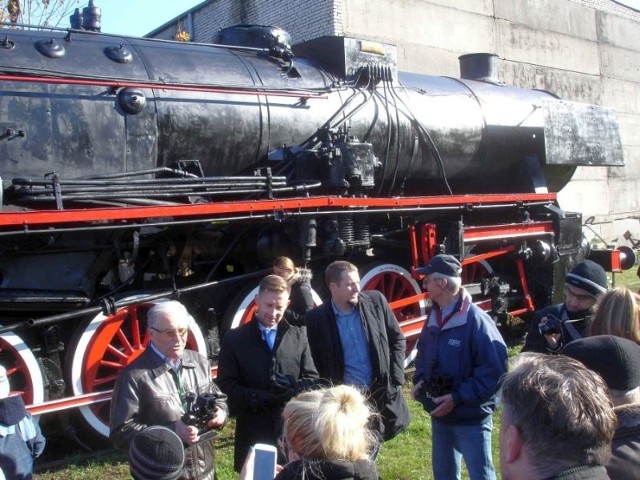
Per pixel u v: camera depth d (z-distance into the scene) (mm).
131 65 5570
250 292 5914
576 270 3662
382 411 3992
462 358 3688
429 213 7320
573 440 1650
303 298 5223
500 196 7844
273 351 3805
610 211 20312
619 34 20859
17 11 11859
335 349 3994
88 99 5254
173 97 5699
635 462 2016
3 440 3223
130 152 5434
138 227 5000
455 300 3783
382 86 7375
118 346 5473
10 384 4914
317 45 7344
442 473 3787
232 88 6000
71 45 5410
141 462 2377
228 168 6129
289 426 2219
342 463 2115
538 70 18234
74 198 4770
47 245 4848
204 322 5805
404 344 4180
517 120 8688
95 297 5223
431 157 7699
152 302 5246
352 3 14172
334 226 6152
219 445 5246
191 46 6281
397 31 14953
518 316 9242
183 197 5586
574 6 19359
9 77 4703
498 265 8680
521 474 1705
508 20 17406
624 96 21047
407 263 7648
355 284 3967
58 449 5359
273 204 5570
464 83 8625
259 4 15820
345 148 6266
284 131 6359
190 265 5766
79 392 4949
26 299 4793
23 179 4613
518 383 1753
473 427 3648
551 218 8602
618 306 2936
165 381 3127
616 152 9812
